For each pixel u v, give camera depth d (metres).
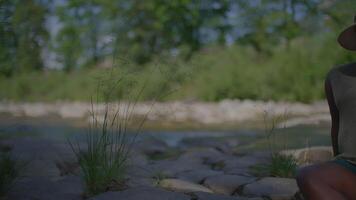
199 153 4.94
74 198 2.96
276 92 14.13
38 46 12.84
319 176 2.06
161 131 8.32
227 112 11.43
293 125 7.48
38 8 17.12
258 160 4.31
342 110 2.15
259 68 14.99
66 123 9.65
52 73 18.89
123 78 3.54
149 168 3.91
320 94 14.10
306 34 20.09
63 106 14.16
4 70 7.39
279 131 6.53
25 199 2.87
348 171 2.07
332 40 15.06
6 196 2.91
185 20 23.80
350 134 2.10
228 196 3.02
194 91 15.08
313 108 12.08
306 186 2.06
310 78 14.35
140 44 21.86
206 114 11.19
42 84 18.41
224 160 4.43
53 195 2.97
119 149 3.41
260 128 8.55
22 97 18.08
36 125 8.90
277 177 3.65
